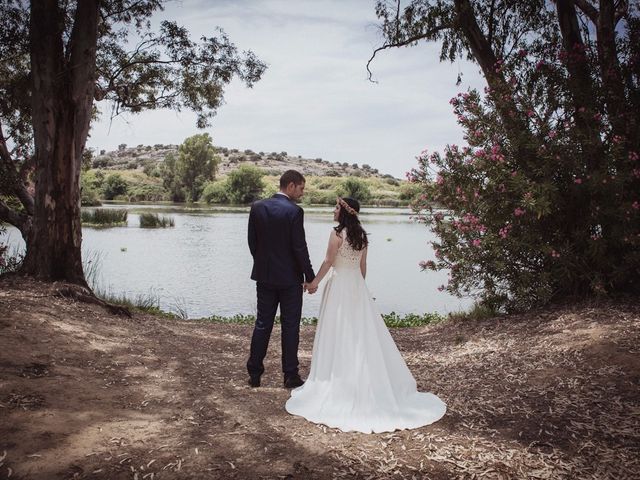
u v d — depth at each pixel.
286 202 4.30
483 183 6.82
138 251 20.00
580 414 3.57
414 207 7.57
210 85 10.77
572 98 6.71
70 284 6.91
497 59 8.48
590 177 6.04
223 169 109.88
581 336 5.20
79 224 7.41
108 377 4.22
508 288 7.23
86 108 7.33
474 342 6.22
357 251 4.00
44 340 4.72
